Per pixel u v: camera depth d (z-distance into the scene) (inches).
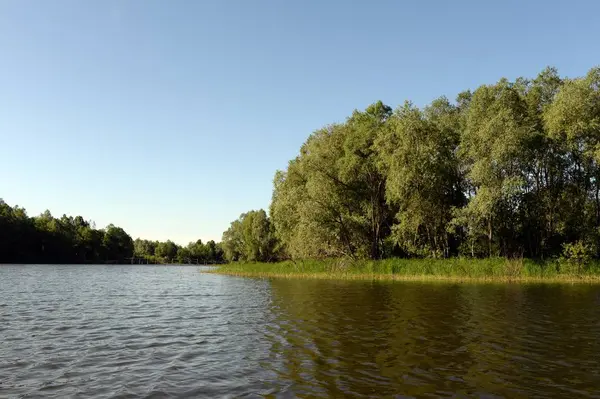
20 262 4948.3
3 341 571.2
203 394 354.3
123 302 1040.2
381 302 912.3
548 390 357.1
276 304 920.9
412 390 357.7
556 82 1675.7
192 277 2289.6
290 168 2198.6
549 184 1686.8
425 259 1723.7
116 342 562.3
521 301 908.6
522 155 1507.1
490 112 1555.1
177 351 507.8
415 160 1605.6
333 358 458.3
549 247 1718.8
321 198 1865.2
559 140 1536.7
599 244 1572.3
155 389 368.8
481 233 1699.1
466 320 681.6
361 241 2000.5
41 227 5216.5
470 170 1706.4
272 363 443.8
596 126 1400.1
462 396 343.6
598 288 1181.7
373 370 414.0
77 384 385.4
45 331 644.1
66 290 1395.2
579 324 642.8
